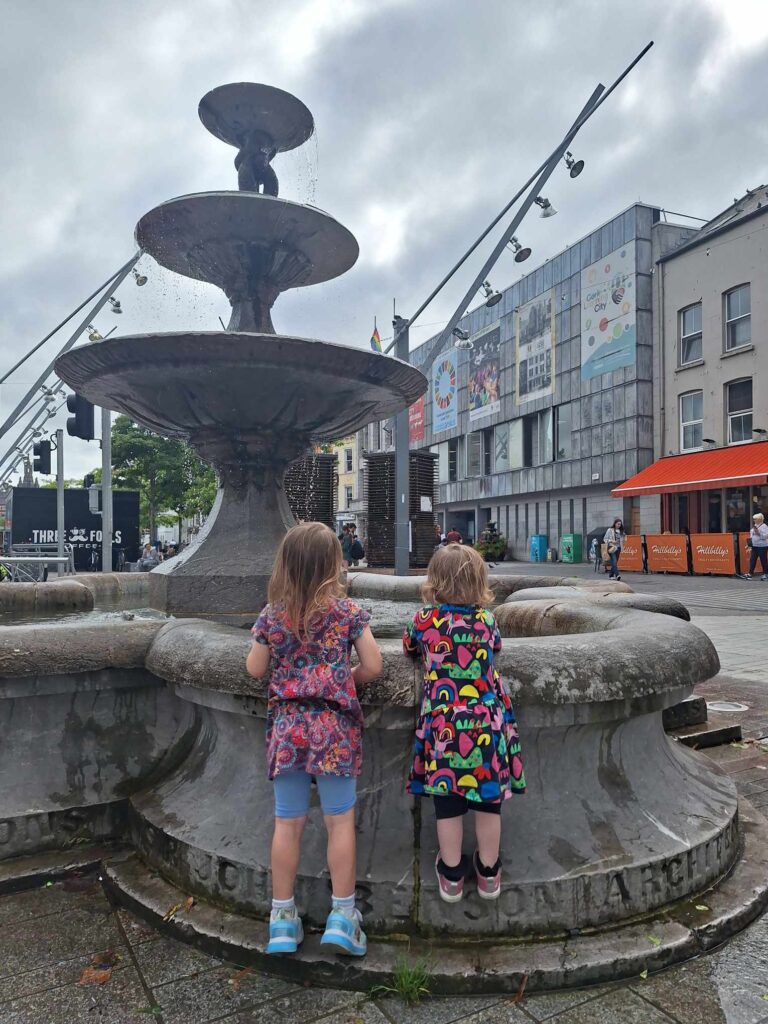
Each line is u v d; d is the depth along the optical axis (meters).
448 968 2.14
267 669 2.25
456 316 11.91
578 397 31.66
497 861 2.24
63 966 2.25
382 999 2.11
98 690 2.96
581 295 31.20
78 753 2.96
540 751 2.53
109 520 16.30
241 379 4.02
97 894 2.67
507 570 25.89
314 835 2.43
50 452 16.91
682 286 26.44
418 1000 2.10
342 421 4.87
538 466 34.50
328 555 2.21
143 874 2.68
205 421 4.41
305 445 4.87
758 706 5.73
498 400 37.59
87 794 2.95
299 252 4.97
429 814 2.43
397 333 13.66
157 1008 2.05
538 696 2.30
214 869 2.47
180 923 2.37
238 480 4.72
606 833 2.47
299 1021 2.01
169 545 33.44
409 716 2.35
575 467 32.00
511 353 36.38
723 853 2.68
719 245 24.88
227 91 5.07
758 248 23.48
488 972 2.13
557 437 33.47
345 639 2.18
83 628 2.94
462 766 2.13
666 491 24.16
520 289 35.56
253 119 5.28
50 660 2.79
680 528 25.61
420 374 4.40
